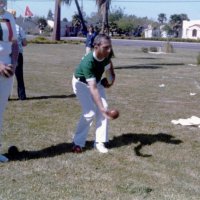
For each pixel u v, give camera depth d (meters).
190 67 20.27
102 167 5.41
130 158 5.80
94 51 5.50
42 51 30.53
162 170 5.39
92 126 7.35
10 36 5.18
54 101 9.79
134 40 64.44
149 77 15.42
